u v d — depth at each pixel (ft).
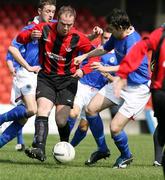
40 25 88.17
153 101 68.23
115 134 88.43
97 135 91.86
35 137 85.10
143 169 90.12
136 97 87.71
